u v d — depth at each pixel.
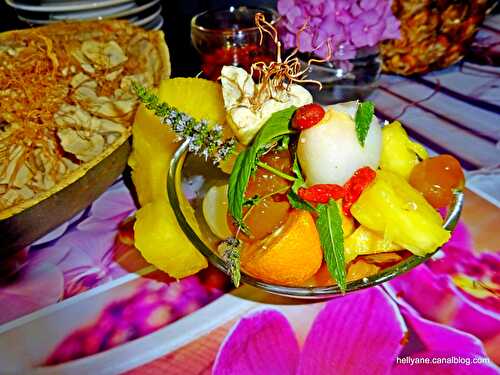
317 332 0.18
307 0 0.27
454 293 0.19
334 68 0.30
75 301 0.20
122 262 0.22
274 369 0.17
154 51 0.29
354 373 0.17
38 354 0.18
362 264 0.18
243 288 0.20
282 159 0.19
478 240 0.21
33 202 0.20
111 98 0.26
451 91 0.32
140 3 0.41
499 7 0.41
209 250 0.18
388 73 0.35
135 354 0.18
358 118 0.18
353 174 0.18
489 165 0.25
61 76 0.26
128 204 0.25
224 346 0.18
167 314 0.19
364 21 0.27
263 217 0.19
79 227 0.24
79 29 0.28
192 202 0.21
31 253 0.23
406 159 0.20
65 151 0.23
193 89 0.23
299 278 0.17
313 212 0.18
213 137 0.18
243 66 0.31
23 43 0.26
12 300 0.21
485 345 0.17
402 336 0.18
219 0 0.47
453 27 0.31
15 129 0.23
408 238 0.17
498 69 0.34
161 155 0.23
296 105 0.20
